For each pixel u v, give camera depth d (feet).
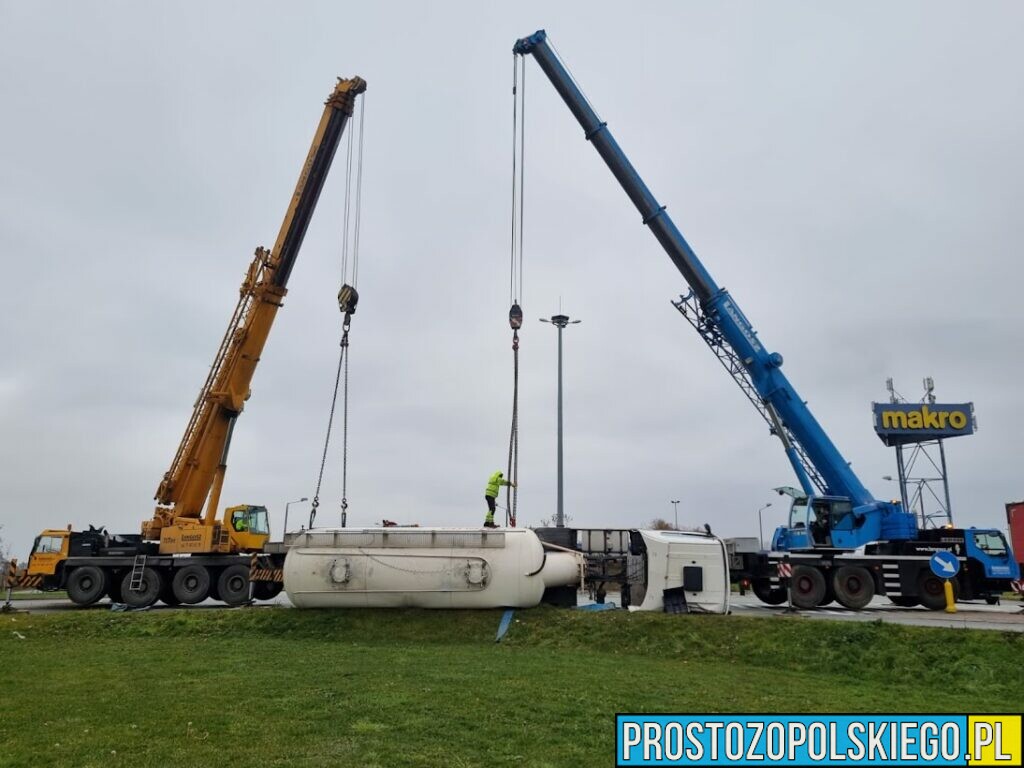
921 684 44.93
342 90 83.87
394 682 37.96
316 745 25.90
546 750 26.03
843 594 77.10
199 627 62.59
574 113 89.81
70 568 87.10
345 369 70.74
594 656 51.03
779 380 86.79
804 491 86.07
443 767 23.72
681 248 88.69
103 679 39.45
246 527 87.35
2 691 36.06
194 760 24.00
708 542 63.57
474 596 61.05
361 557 62.08
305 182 85.51
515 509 66.39
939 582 77.71
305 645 55.26
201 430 86.38
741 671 47.14
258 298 86.74
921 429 127.44
